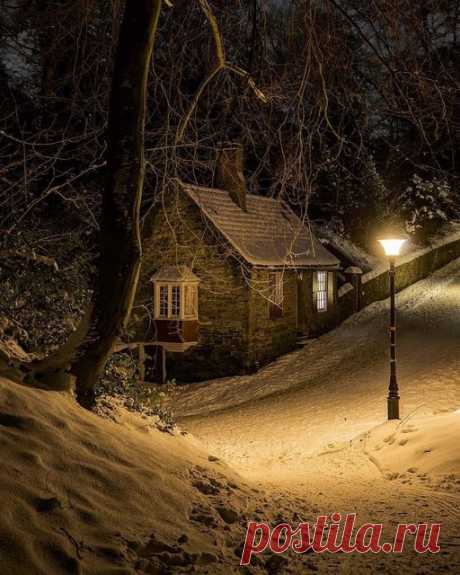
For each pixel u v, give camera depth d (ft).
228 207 88.84
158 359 85.20
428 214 130.82
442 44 34.73
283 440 49.88
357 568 17.20
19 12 45.01
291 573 16.71
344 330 98.99
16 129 57.98
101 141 51.98
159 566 15.51
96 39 38.96
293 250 91.45
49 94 48.03
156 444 25.31
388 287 117.39
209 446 48.85
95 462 19.49
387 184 125.90
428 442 36.35
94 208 47.98
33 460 17.81
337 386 70.59
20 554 14.05
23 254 31.58
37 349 29.91
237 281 82.84
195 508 20.03
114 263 25.44
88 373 25.36
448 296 111.55
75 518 16.25
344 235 116.98
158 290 83.66
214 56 40.45
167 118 38.32
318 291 98.17
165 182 42.22
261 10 35.99
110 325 25.53
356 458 39.04
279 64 37.40
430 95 34.78
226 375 83.66
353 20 32.48
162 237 85.71
